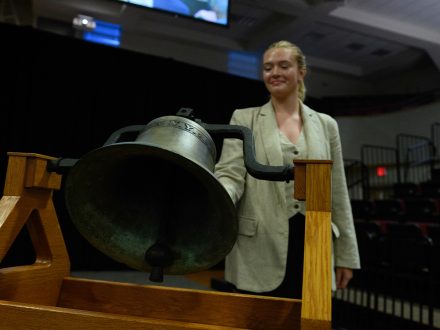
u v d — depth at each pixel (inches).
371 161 422.9
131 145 26.7
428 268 115.9
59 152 183.3
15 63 177.9
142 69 203.2
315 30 355.3
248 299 36.4
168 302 38.3
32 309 27.3
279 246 46.3
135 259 34.2
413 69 440.1
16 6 271.6
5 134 174.1
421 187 304.0
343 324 137.1
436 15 318.7
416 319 121.6
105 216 34.4
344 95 455.2
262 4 294.8
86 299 40.1
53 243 40.3
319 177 31.7
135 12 294.2
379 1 302.5
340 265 50.6
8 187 36.7
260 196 47.9
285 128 52.3
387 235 131.0
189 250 33.6
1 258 33.7
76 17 287.3
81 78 190.4
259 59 389.1
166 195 34.7
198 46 368.2
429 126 390.6
